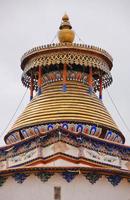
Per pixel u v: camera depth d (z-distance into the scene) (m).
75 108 52.00
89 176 45.28
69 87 54.31
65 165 46.06
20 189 45.44
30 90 57.19
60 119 50.72
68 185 44.75
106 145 49.53
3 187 46.41
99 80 57.47
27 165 47.22
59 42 57.38
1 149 51.03
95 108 53.19
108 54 56.41
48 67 55.66
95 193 45.09
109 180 45.94
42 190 44.69
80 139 47.44
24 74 57.44
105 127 51.91
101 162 48.34
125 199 46.16
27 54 55.88
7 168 48.34
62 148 46.69
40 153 47.09
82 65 54.62
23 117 53.16
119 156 50.12
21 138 52.09
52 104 52.62
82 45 54.53
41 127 50.91
